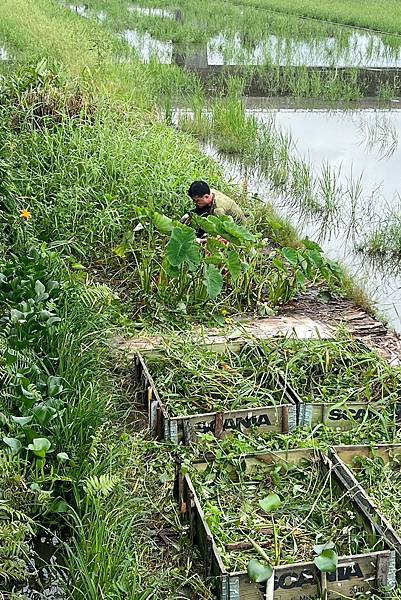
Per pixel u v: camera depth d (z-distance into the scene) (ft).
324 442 17.38
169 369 19.52
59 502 15.11
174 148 34.22
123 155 31.01
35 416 16.08
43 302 20.79
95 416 16.97
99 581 12.91
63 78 36.50
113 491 15.16
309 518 15.29
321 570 13.00
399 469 16.66
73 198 28.19
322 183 38.70
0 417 16.02
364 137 48.32
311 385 19.67
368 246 32.32
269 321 23.90
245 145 44.01
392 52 76.95
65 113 34.06
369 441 17.69
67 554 14.47
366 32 90.27
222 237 23.25
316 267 25.77
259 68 65.87
